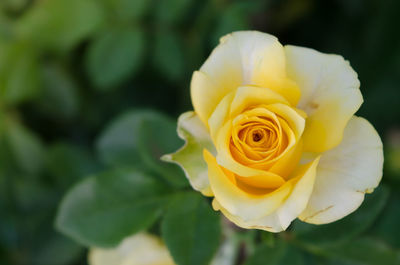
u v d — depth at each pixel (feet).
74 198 2.10
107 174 2.11
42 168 2.51
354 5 2.97
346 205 1.80
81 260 2.56
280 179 1.77
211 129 1.76
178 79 2.52
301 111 1.77
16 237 2.48
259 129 1.78
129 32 2.44
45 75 2.57
